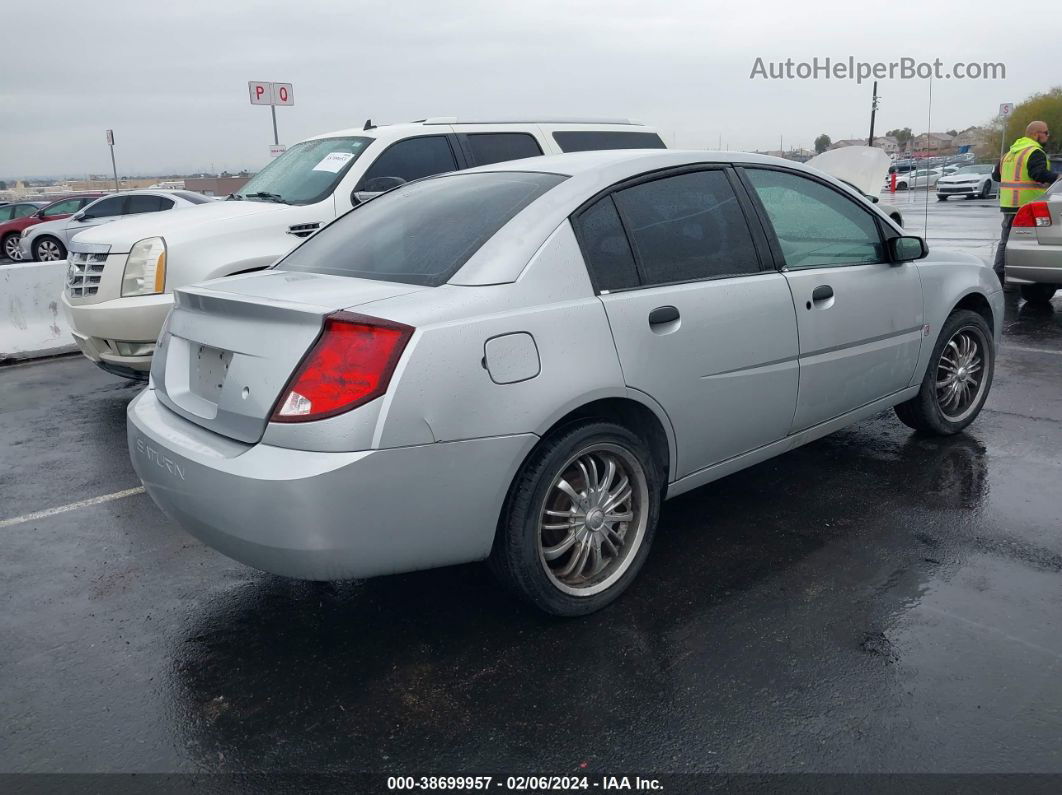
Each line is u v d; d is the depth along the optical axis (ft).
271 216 19.98
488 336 8.99
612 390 9.89
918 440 16.21
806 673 9.12
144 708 9.07
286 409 8.54
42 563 12.63
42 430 19.52
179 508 9.46
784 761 7.85
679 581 11.19
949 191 98.48
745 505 13.52
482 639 10.05
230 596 11.44
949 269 15.38
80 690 9.43
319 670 9.60
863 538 12.22
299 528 8.41
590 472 10.25
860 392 13.74
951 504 13.26
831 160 36.09
